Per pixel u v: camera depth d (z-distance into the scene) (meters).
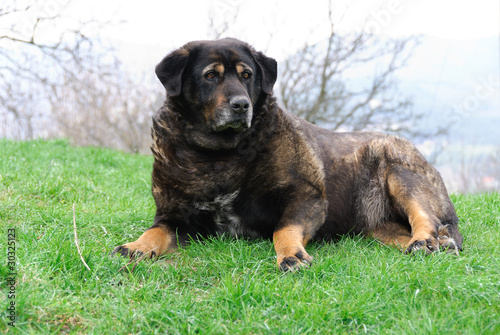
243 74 4.19
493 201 5.88
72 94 12.20
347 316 2.70
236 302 2.86
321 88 11.75
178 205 4.20
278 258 3.56
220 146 4.12
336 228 4.68
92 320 2.65
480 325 2.51
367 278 3.15
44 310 2.63
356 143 4.95
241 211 4.24
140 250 3.68
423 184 4.66
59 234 3.84
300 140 4.33
